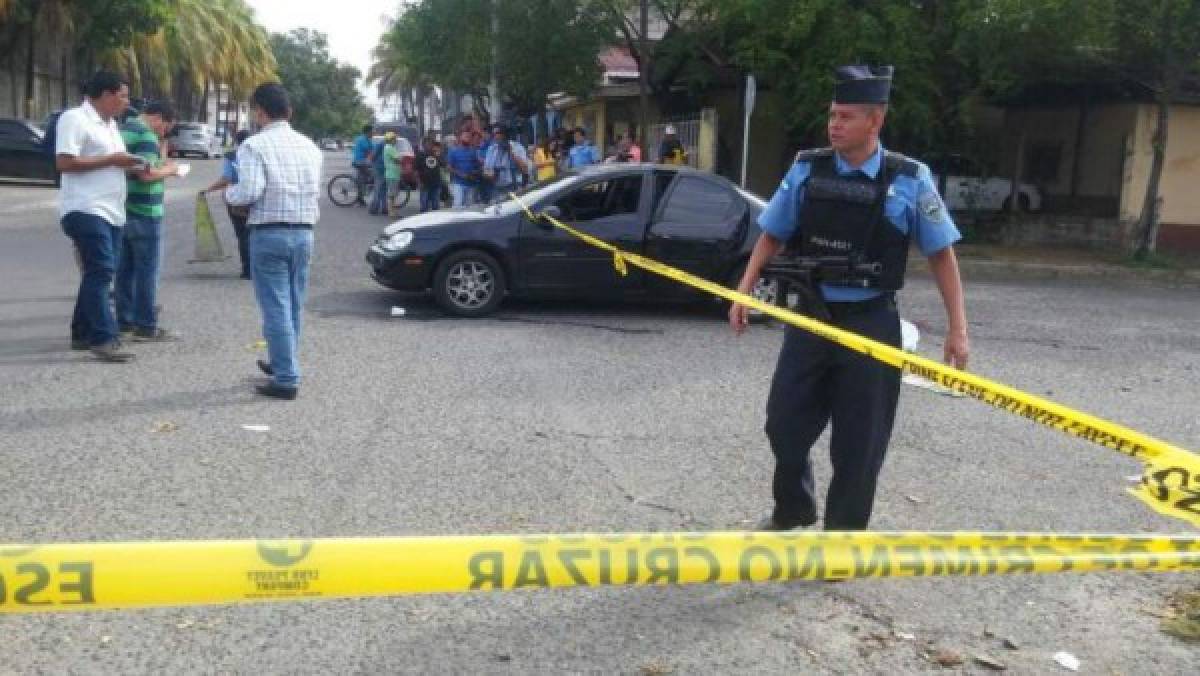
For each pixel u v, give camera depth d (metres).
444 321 9.94
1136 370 9.29
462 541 2.33
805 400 4.31
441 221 10.19
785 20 17.66
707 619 3.90
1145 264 17.67
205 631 3.63
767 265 4.28
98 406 6.33
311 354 8.20
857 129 4.00
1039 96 22.17
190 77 60.06
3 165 25.89
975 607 4.12
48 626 3.60
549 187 10.49
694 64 23.38
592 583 2.39
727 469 5.74
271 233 6.53
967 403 7.56
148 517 4.62
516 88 24.64
